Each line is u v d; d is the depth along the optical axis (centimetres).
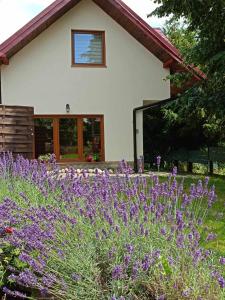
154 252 281
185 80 1370
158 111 1872
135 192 370
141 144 1644
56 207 388
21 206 413
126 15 1577
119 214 332
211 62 1080
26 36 1475
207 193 378
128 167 436
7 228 354
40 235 325
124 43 1639
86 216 340
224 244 407
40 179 490
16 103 1523
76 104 1586
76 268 291
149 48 1648
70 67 1583
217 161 1478
